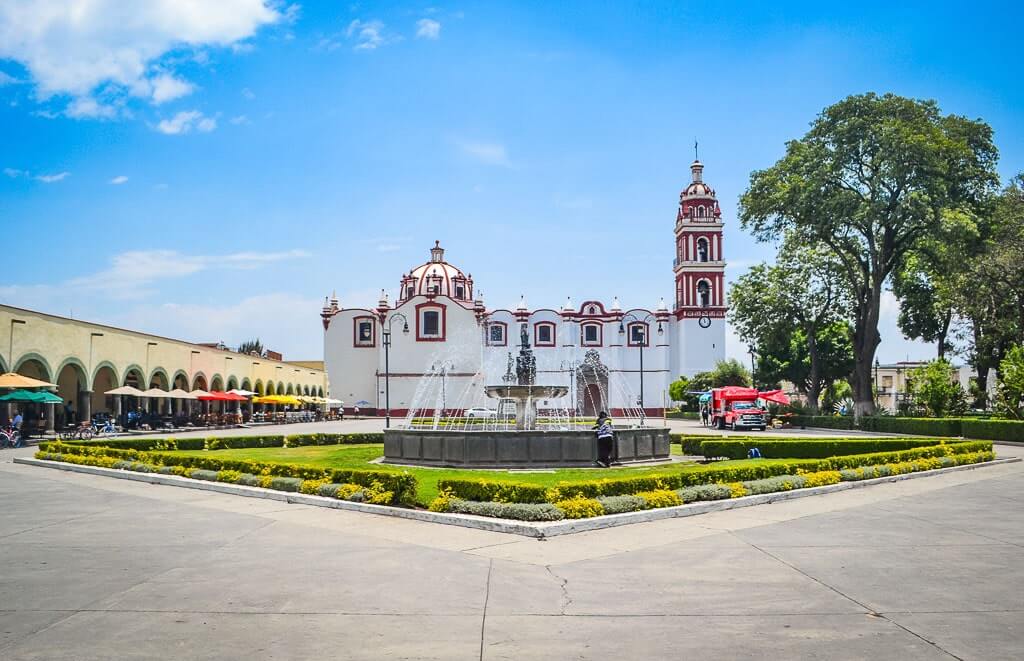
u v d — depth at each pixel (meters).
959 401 46.53
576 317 80.31
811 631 7.00
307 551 10.43
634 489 13.98
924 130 42.47
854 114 44.97
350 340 79.50
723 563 9.72
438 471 19.91
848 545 10.92
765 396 54.28
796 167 46.69
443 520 12.62
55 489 17.61
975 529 12.28
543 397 25.98
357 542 11.05
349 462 23.38
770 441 26.89
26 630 7.03
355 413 78.56
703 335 80.25
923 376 47.31
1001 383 40.84
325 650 6.50
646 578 8.93
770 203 47.00
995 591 8.38
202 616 7.45
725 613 7.55
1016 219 45.19
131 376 50.56
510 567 9.47
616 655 6.38
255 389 67.31
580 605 7.82
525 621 7.30
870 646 6.57
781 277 60.12
